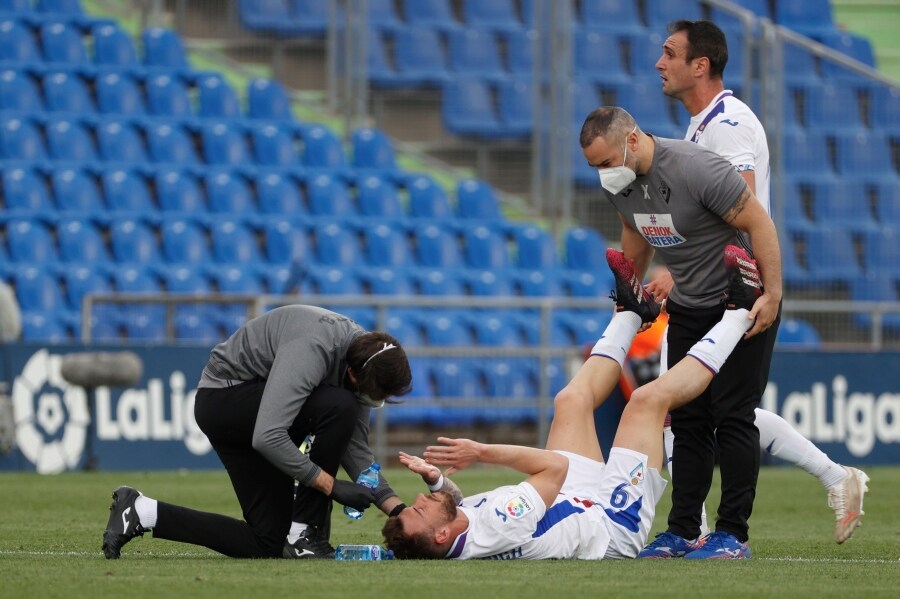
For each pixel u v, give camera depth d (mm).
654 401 19344
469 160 63688
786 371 47875
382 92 63719
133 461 43250
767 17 74750
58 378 42719
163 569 17328
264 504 18656
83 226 53781
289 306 18781
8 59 59344
